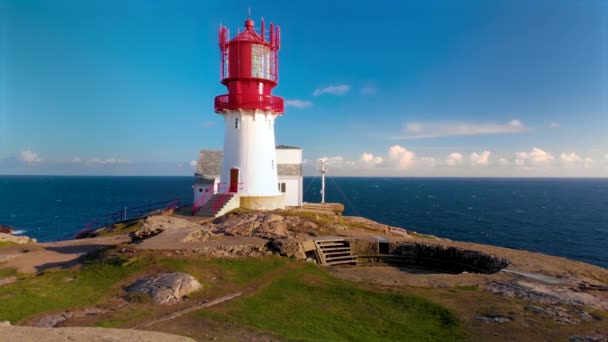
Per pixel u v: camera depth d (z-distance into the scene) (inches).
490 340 504.7
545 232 3009.4
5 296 580.4
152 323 517.3
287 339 486.9
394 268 1112.8
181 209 1678.2
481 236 2832.2
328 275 869.2
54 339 349.1
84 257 895.1
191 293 658.2
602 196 7352.4
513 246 2502.5
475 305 639.8
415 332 547.2
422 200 5994.1
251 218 1210.6
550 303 650.2
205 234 1018.7
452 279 819.4
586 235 2891.2
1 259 935.7
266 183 1579.7
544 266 913.5
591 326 547.8
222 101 1542.8
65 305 574.9
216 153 2158.0
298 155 2065.7
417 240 1224.8
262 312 597.3
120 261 776.3
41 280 692.7
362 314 617.9
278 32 1576.0
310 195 6756.9
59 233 2780.5
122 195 6427.2
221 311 582.9
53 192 7007.9
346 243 1155.3
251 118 1556.3
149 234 1044.5
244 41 1494.8
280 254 958.4
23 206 4483.3
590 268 920.9
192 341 384.8
